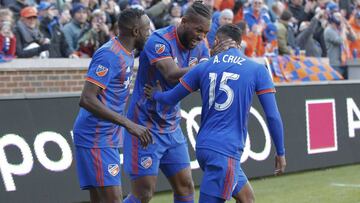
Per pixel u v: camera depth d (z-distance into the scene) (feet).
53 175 84.07
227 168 56.34
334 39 149.38
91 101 58.80
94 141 60.59
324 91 116.78
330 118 117.08
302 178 106.52
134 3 127.34
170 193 94.32
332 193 94.58
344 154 118.83
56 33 111.55
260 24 131.75
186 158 67.87
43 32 113.09
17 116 82.38
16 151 81.46
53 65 106.93
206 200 57.06
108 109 58.70
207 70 57.98
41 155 83.51
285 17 138.92
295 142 110.93
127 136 66.23
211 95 57.47
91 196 63.93
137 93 66.08
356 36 161.27
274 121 57.11
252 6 133.28
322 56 149.07
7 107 81.71
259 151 105.81
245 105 57.11
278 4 149.59
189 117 98.02
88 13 116.06
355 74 145.79
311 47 145.48
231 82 57.06
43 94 85.20
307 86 114.11
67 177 85.35
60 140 85.61
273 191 96.17
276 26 136.77
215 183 56.59
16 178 80.79
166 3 123.13
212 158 56.59
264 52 132.67
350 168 116.16
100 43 115.14
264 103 57.31
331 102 117.50
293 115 111.14
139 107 65.72
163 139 66.03
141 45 62.23
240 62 57.67
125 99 61.98
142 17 61.00
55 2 123.13
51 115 85.51
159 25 121.29
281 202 88.74
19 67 103.55
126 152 66.44
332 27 149.89
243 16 134.10
